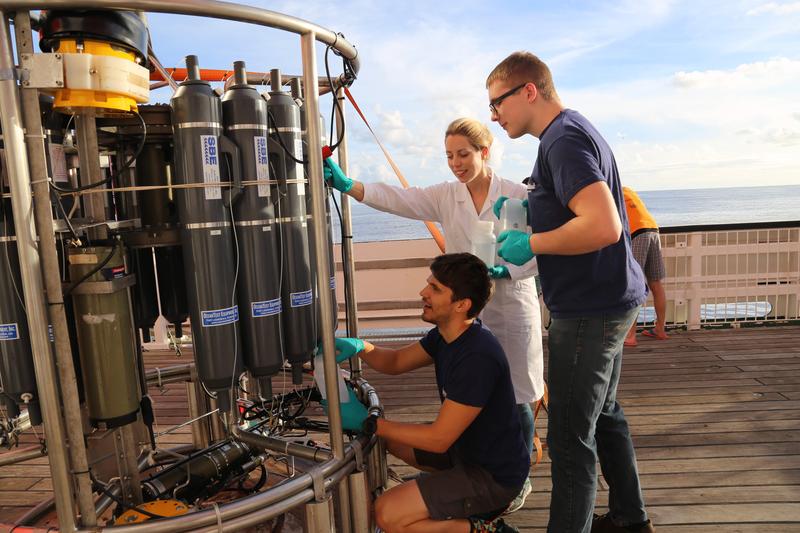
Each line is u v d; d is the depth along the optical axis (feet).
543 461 9.70
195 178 5.09
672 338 17.71
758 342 16.87
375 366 7.06
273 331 5.64
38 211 4.28
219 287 5.23
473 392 5.77
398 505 5.98
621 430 6.67
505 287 7.61
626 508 6.82
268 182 5.49
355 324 8.00
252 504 5.04
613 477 6.82
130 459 5.87
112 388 4.95
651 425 10.99
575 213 5.28
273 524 6.97
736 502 8.09
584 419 5.91
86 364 4.91
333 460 5.65
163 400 14.07
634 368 14.73
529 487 8.23
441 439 5.81
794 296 19.22
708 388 13.04
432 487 6.02
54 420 4.50
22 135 4.17
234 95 5.34
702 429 10.73
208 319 5.22
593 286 5.65
